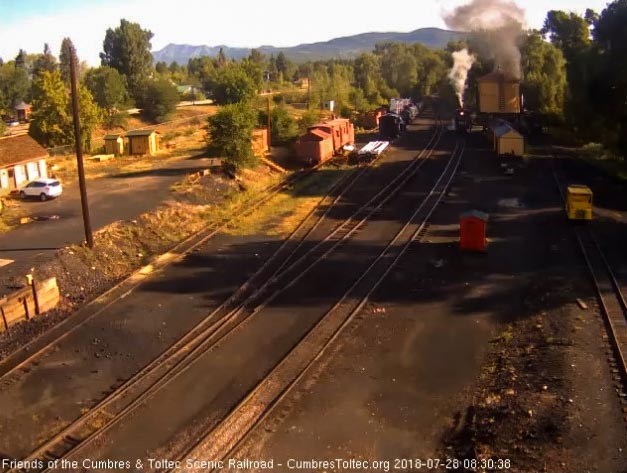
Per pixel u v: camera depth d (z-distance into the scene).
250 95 83.56
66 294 22.31
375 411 14.41
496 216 31.56
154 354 17.78
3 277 22.25
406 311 20.16
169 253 26.73
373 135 67.75
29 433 14.02
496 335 18.27
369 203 35.28
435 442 13.15
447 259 25.11
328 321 19.45
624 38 41.62
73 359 17.52
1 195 37.19
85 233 25.91
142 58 105.44
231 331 18.91
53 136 58.25
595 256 24.25
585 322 17.66
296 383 15.61
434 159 50.00
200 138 68.12
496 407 13.88
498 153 48.09
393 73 121.00
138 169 47.16
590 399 13.25
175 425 14.09
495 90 63.69
